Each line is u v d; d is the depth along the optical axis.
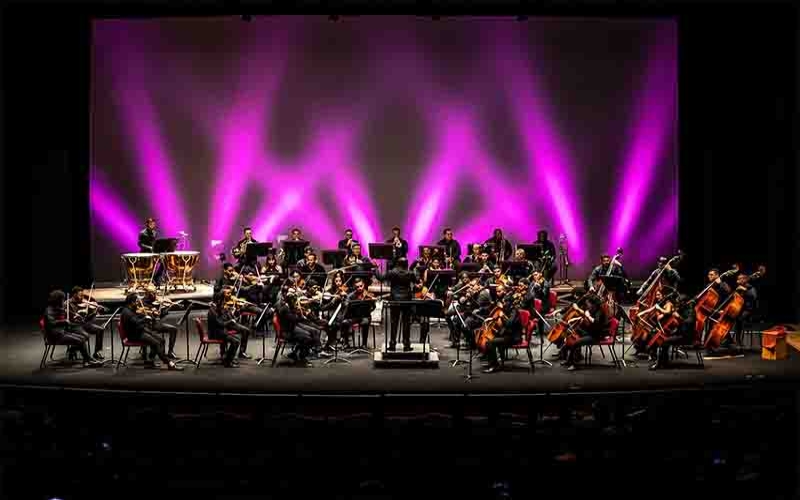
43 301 17.53
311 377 11.32
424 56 19.22
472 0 15.00
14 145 17.31
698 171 17.42
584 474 8.12
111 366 12.08
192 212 19.39
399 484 8.09
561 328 12.19
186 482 7.99
